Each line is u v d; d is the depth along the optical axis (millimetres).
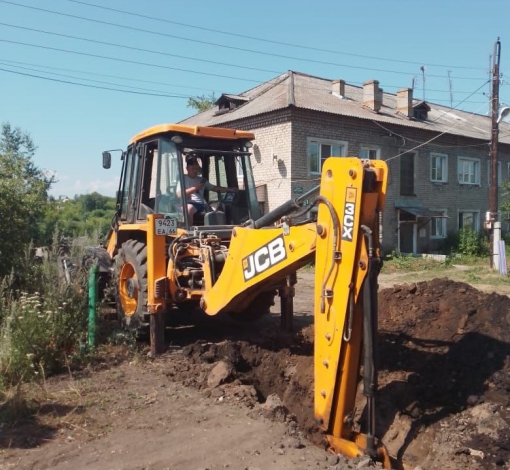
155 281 6738
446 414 5066
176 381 5852
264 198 21500
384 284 15516
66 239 10344
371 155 23625
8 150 9172
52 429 4645
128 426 4691
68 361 6203
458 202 27922
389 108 27547
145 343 7355
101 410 5051
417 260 21625
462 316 6535
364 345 4031
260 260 5266
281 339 7285
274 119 21203
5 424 4727
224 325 8516
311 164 21516
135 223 7973
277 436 4461
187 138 7480
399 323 6938
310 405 5254
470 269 19594
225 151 7719
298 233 4770
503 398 5094
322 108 21922
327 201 4195
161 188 7570
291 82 24531
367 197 3998
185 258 6957
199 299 6742
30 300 6414
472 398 5141
